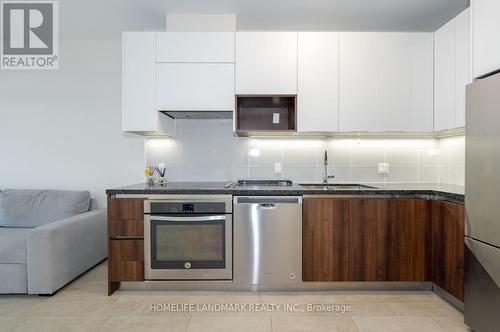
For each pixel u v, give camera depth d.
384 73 2.62
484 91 1.70
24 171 3.29
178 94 2.63
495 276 1.65
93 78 3.28
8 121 3.28
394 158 3.04
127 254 2.37
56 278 2.37
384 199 2.36
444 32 2.48
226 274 2.38
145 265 2.36
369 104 2.63
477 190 1.76
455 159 2.78
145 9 2.71
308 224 2.36
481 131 1.72
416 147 3.04
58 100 3.28
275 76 2.62
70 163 3.30
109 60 3.27
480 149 1.73
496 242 1.63
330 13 2.76
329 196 2.36
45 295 2.35
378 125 2.63
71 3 2.61
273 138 3.06
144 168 3.28
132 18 2.87
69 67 3.27
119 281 2.39
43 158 3.29
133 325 1.96
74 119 3.29
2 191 3.12
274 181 3.00
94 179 3.30
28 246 2.30
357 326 1.95
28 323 1.97
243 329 1.92
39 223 2.94
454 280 2.09
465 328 1.92
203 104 2.63
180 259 2.37
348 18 2.85
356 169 3.04
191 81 2.63
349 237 2.36
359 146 3.05
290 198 2.35
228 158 3.07
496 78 1.61
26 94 3.27
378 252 2.36
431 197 2.35
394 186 2.72
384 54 2.62
